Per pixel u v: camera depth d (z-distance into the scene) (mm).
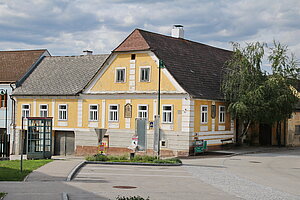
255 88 39250
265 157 35531
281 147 45469
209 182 21109
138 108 39812
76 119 43594
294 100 40594
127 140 40344
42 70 50250
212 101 39969
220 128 41219
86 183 19453
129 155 31703
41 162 27219
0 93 49031
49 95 45094
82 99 43281
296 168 28469
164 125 38125
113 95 41281
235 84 40156
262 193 18344
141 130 32625
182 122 37188
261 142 47438
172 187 19203
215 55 48250
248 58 40219
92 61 48812
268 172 26078
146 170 25344
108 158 29453
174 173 24250
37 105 46188
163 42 41500
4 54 54250
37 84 47719
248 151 39969
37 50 53719
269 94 39688
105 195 16438
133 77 40156
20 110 47094
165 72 38344
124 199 13094
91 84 42750
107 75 41812
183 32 45781
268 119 40062
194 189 18828
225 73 45219
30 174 21281
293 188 20078
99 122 42125
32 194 15766
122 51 40531
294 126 47156
